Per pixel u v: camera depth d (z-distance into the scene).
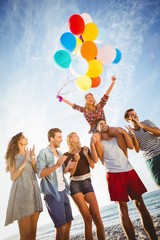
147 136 2.77
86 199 2.57
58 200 2.46
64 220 2.41
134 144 2.79
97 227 2.42
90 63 3.14
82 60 3.00
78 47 3.23
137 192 2.52
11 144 2.59
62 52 3.06
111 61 3.26
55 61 3.09
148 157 2.73
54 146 2.81
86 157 2.74
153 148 2.71
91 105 3.42
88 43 3.10
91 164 2.72
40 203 2.41
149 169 2.75
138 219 4.29
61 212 2.43
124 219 2.41
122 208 2.45
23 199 2.31
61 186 2.60
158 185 2.67
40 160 2.56
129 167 2.64
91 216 2.51
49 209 2.47
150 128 2.70
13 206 2.30
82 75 3.06
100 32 3.54
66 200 2.60
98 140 2.77
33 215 2.36
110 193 2.56
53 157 2.67
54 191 2.49
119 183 2.55
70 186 2.62
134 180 2.57
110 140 2.79
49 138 2.82
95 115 3.37
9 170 2.50
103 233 2.38
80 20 3.20
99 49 3.30
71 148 2.84
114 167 2.62
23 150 2.63
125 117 2.96
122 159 2.65
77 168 2.66
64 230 2.39
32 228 2.32
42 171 2.48
